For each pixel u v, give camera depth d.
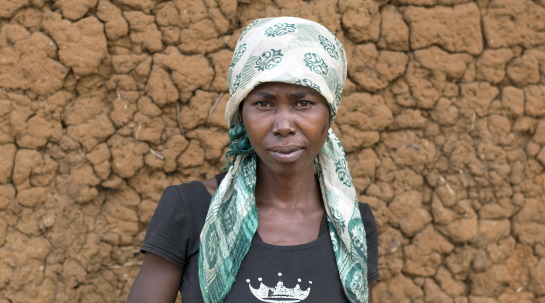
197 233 1.75
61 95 2.89
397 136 3.21
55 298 2.91
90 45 2.88
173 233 1.74
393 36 3.13
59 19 2.85
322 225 1.82
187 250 1.75
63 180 2.91
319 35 1.70
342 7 3.08
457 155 3.22
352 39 3.13
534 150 3.28
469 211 3.23
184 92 2.98
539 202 3.28
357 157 3.17
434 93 3.19
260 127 1.67
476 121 3.23
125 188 3.02
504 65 3.23
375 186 3.19
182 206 1.76
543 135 3.28
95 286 2.99
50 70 2.86
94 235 2.97
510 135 3.27
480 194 3.25
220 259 1.71
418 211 3.21
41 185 2.89
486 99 3.23
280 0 3.08
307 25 1.70
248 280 1.70
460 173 3.22
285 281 1.70
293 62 1.63
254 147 1.71
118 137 2.96
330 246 1.79
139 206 3.03
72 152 2.92
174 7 2.96
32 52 2.83
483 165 3.24
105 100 2.98
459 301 3.26
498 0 3.20
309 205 1.85
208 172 3.08
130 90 2.96
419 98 3.18
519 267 3.30
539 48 3.26
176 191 1.79
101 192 3.00
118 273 3.02
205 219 1.76
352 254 1.80
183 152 3.03
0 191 2.82
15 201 2.85
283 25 1.68
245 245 1.71
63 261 2.92
